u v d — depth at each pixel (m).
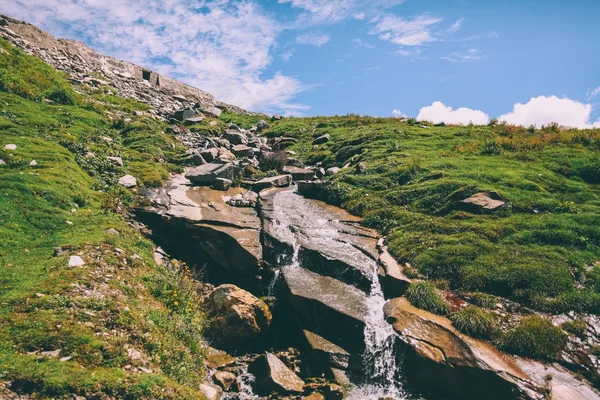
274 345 13.32
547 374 10.24
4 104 22.05
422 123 36.03
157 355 9.64
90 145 21.83
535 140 25.36
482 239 15.29
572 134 26.03
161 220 17.17
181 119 34.50
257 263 15.57
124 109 31.64
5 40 29.14
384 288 14.05
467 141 27.59
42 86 26.92
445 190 19.22
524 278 13.12
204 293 14.97
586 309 12.10
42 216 13.75
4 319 8.71
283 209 19.55
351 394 10.86
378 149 27.52
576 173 20.72
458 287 13.49
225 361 11.77
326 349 11.95
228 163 24.19
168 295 12.55
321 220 18.75
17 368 7.61
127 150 23.75
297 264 15.74
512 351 10.98
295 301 13.52
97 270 11.66
